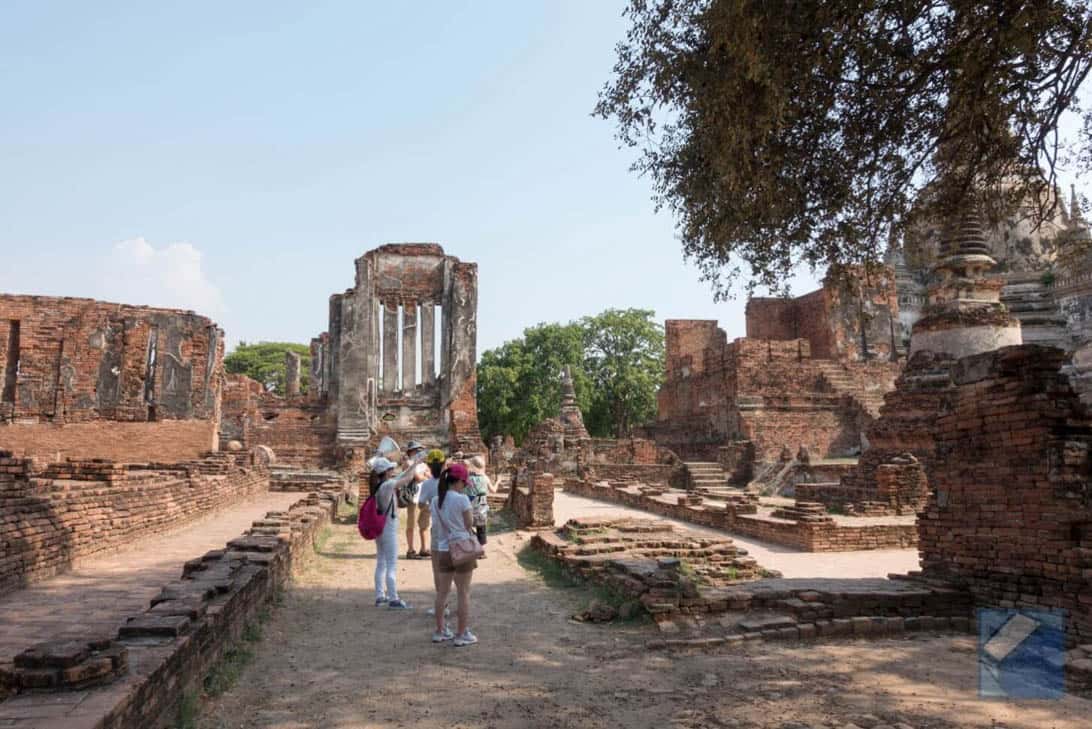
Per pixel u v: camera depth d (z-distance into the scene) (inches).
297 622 344.8
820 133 363.9
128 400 1119.0
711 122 340.8
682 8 361.1
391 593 383.9
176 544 551.8
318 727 212.8
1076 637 298.0
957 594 346.0
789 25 295.9
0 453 386.6
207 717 216.5
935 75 349.4
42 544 398.6
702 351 1862.7
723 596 343.3
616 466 1451.8
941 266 941.2
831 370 1631.4
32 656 166.4
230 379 1855.3
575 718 222.4
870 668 272.8
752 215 378.0
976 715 223.9
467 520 314.2
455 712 226.8
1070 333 1266.0
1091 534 302.2
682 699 239.5
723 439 1625.2
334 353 1791.3
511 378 2210.9
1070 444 314.3
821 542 598.5
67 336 1103.0
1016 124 355.3
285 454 1584.6
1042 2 279.4
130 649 198.1
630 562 407.5
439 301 1692.9
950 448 373.7
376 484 390.0
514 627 339.6
